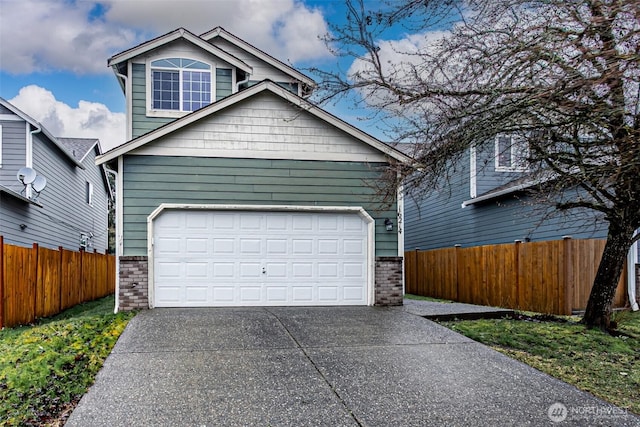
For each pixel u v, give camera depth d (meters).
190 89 12.43
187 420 4.36
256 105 10.45
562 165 7.24
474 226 16.02
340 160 10.69
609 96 4.71
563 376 5.67
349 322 8.52
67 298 12.27
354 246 10.73
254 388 5.16
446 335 7.59
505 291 11.35
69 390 4.95
